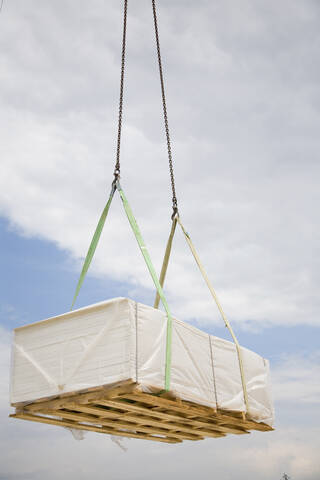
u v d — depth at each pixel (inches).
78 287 267.6
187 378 239.1
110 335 219.6
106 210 279.3
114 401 229.0
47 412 245.9
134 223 264.7
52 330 239.8
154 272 248.8
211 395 253.0
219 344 271.1
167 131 350.3
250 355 295.1
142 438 318.7
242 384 279.0
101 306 225.5
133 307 220.1
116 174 288.2
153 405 245.8
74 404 230.4
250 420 290.8
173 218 324.2
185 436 318.3
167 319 234.5
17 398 240.7
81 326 230.5
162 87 362.3
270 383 309.3
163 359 226.2
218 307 295.7
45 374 234.7
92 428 287.4
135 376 209.9
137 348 215.0
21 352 246.8
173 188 331.9
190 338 248.2
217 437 331.9
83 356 224.2
